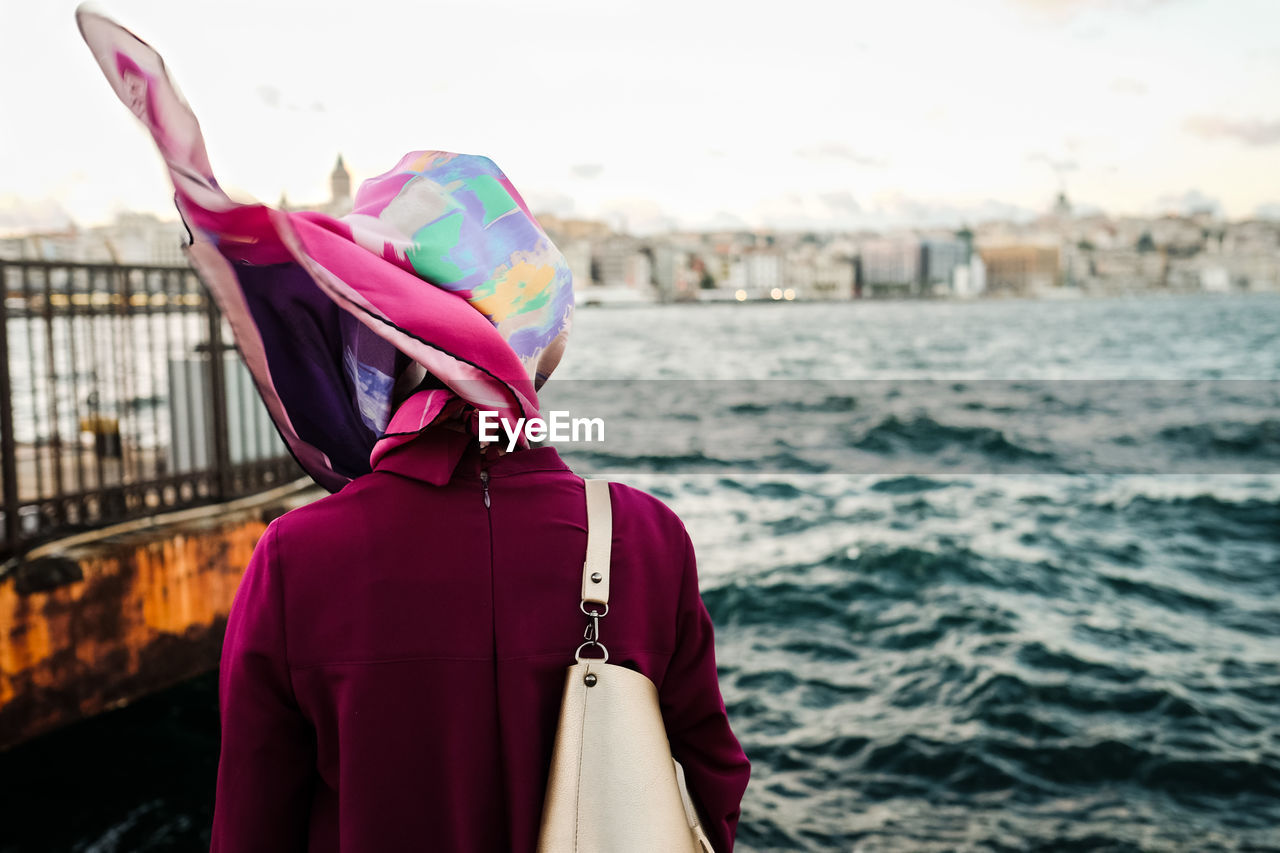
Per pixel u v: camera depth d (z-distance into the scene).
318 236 0.91
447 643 0.96
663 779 0.94
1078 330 96.94
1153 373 45.81
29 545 5.35
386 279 0.92
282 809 0.97
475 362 0.91
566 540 1.01
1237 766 5.81
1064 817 5.29
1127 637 8.27
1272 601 9.43
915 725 6.48
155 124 0.84
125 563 5.64
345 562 0.96
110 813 5.01
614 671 0.97
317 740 0.97
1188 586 10.00
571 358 61.59
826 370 49.94
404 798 0.94
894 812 5.37
